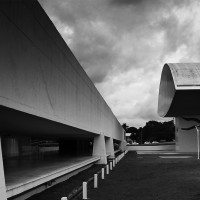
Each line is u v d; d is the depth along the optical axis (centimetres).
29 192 1085
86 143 5044
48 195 1145
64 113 1479
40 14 1096
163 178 1758
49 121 1308
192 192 1263
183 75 5047
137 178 1791
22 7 927
